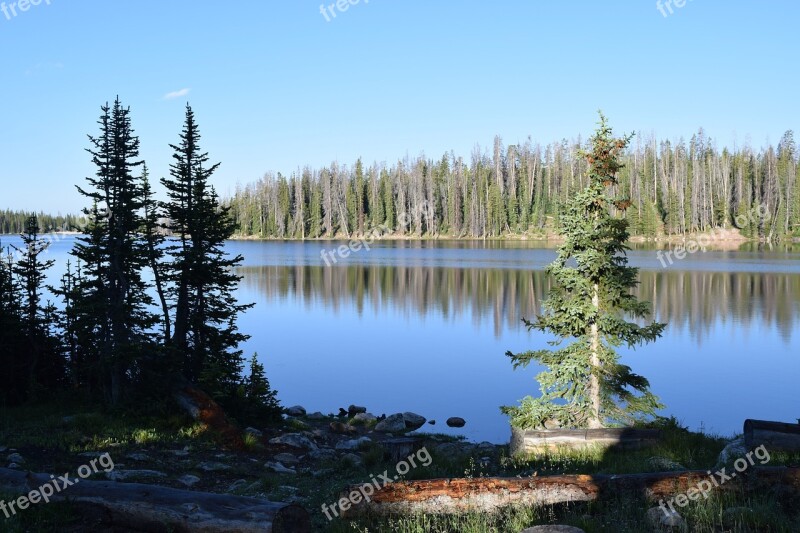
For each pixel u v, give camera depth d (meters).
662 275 73.81
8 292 25.16
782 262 88.12
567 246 17.27
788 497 8.68
